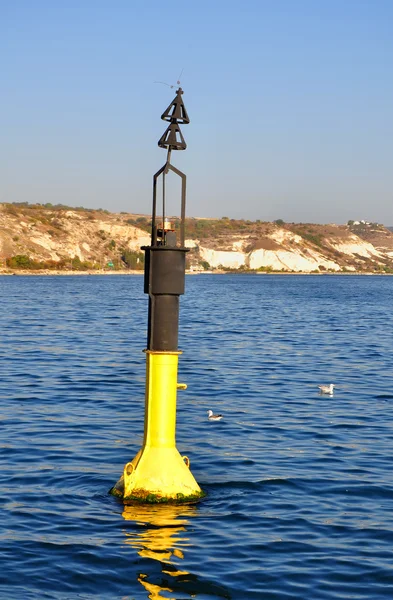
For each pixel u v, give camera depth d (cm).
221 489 1570
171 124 1474
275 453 1872
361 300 10900
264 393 2766
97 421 2186
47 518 1384
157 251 1455
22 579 1150
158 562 1212
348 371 3391
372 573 1184
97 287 14662
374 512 1449
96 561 1212
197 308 8350
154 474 1488
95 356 3744
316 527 1367
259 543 1290
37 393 2647
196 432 2095
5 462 1738
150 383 1493
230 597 1105
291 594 1115
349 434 2100
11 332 5019
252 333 5222
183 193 1481
